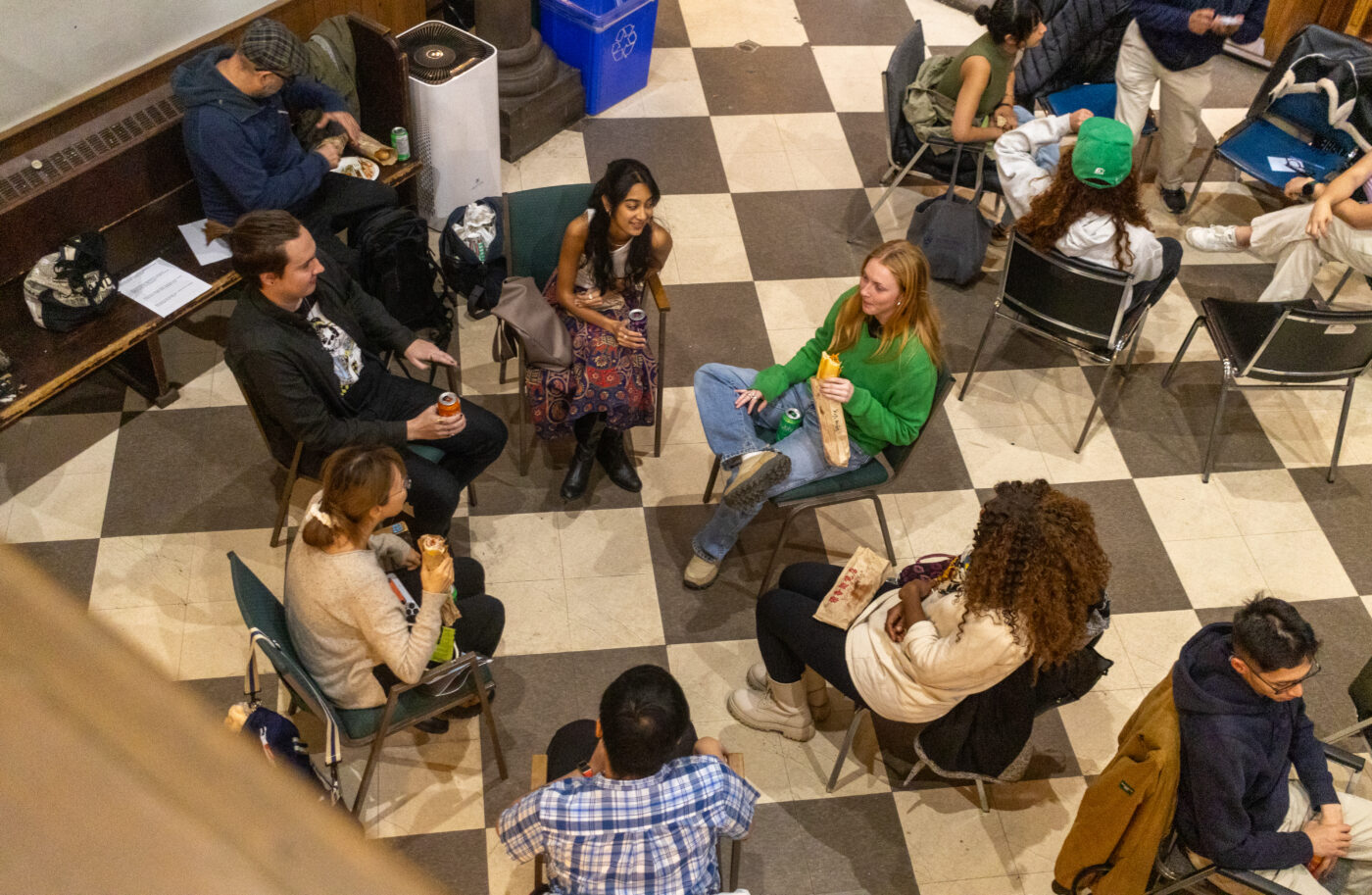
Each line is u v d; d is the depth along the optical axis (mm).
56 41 3217
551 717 3066
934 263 4301
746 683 3180
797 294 4316
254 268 2627
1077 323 3570
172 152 3594
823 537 3557
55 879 157
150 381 3621
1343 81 4270
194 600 3211
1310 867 2441
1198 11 4078
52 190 3287
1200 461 3873
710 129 4953
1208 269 4535
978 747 2580
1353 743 3178
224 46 3387
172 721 179
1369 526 3723
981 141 4066
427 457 3109
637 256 3217
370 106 4059
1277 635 2143
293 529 3389
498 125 4305
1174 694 2287
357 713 2551
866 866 2854
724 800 2012
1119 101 4465
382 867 201
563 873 1985
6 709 160
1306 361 3486
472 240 3865
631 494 3609
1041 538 2195
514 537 3459
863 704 2652
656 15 5012
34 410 3543
